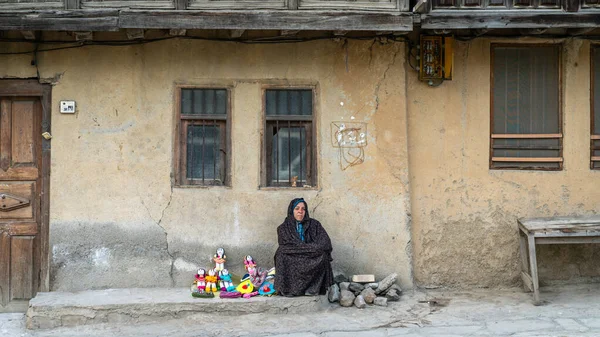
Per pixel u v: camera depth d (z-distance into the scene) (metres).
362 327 6.17
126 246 7.12
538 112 7.52
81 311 6.43
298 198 6.98
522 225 7.03
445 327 6.13
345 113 7.30
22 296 7.15
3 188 7.14
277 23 6.57
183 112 7.29
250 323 6.34
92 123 7.12
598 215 7.34
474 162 7.45
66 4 6.53
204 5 6.61
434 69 7.31
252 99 7.26
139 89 7.16
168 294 6.82
